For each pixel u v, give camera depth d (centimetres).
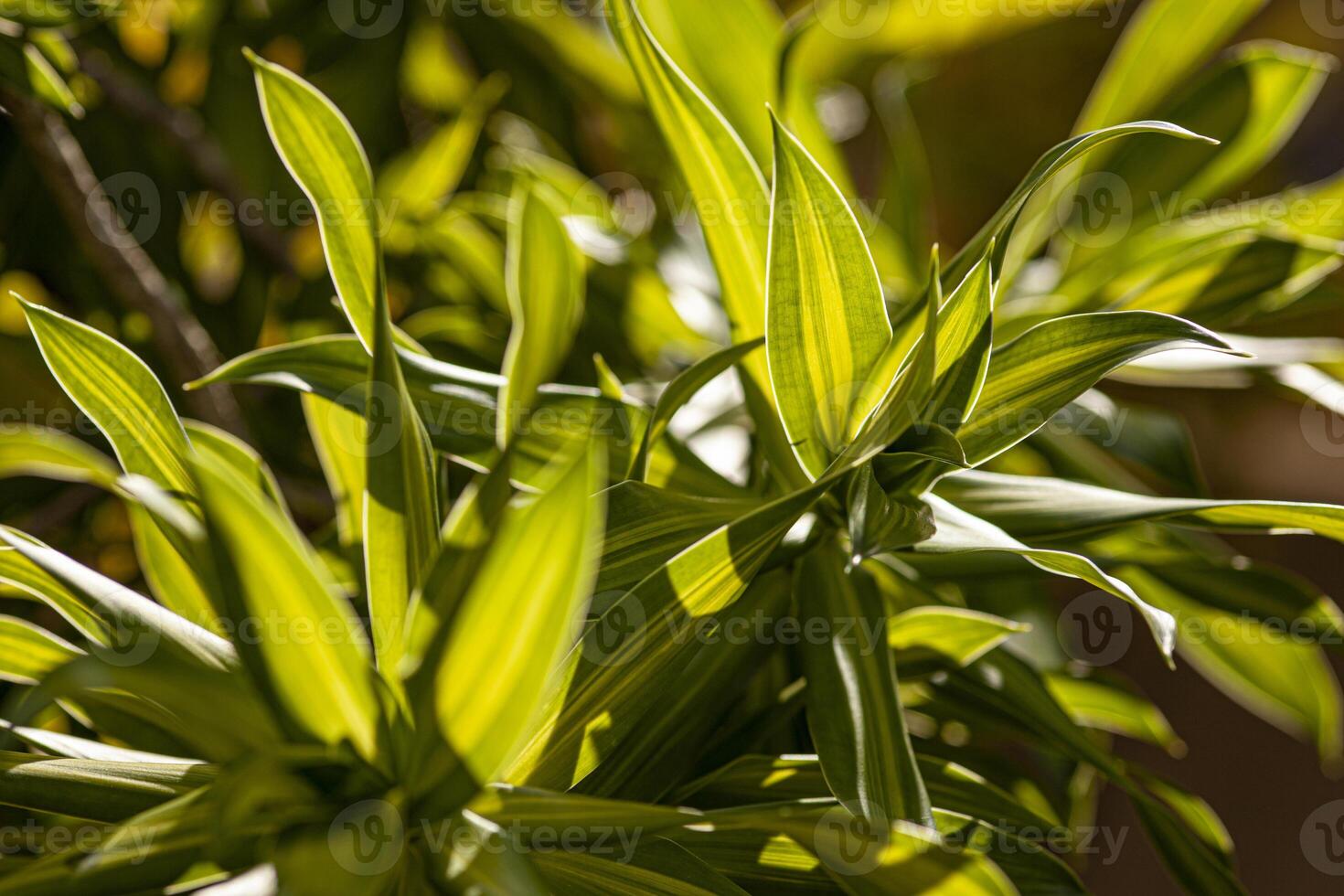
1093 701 117
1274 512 94
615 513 94
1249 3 112
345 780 82
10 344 117
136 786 89
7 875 85
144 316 113
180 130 122
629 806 83
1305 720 117
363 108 138
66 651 93
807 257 92
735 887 90
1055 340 93
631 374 120
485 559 80
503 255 122
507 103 147
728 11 112
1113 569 111
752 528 89
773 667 103
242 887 81
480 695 81
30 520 119
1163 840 104
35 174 122
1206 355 110
